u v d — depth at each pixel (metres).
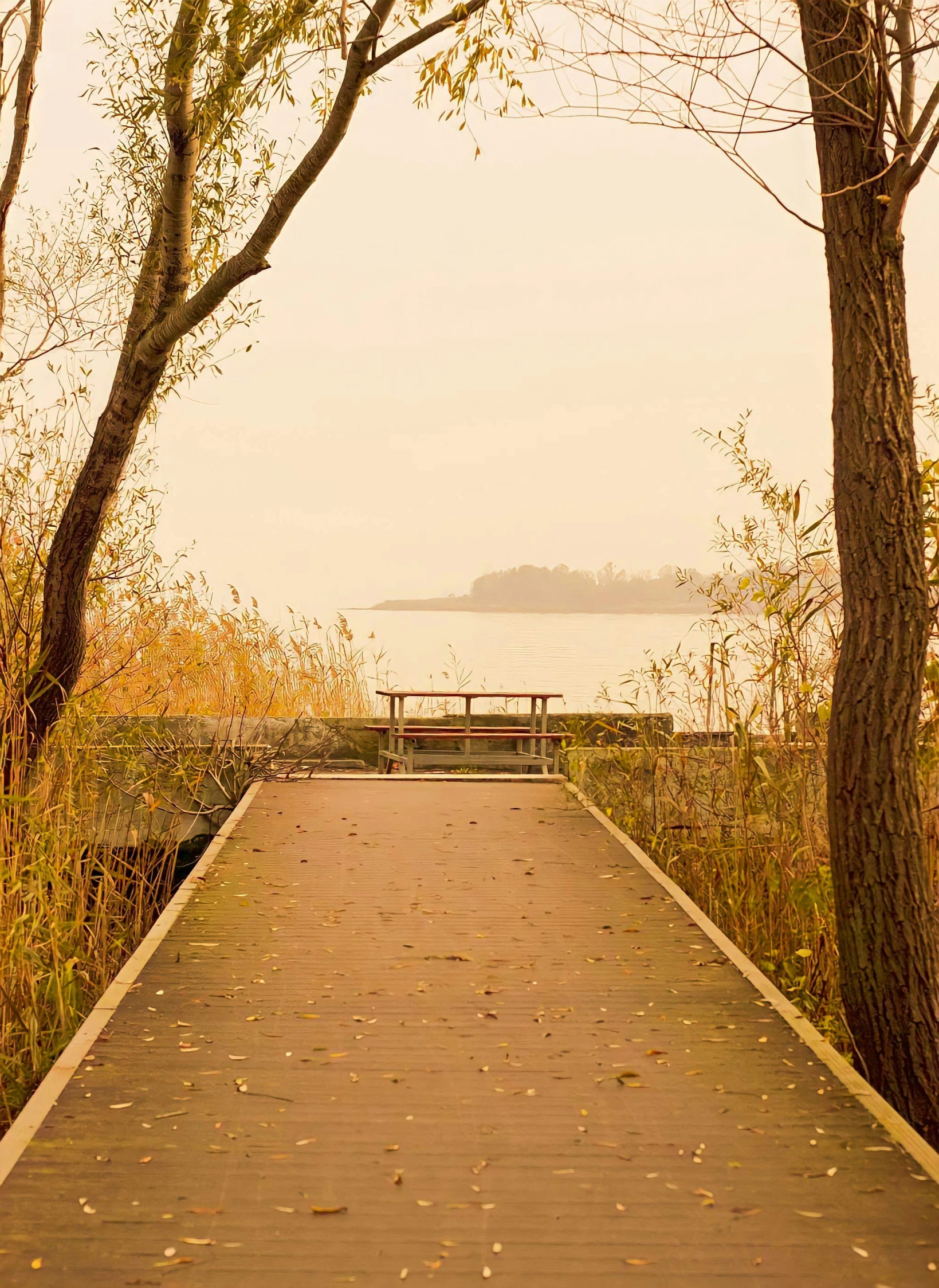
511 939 4.84
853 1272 2.46
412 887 5.66
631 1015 3.99
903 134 3.94
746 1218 2.67
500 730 10.17
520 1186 2.81
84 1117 3.16
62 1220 2.63
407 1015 3.97
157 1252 2.51
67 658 5.91
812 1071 3.51
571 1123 3.15
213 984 4.25
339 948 4.70
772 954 5.67
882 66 3.88
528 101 5.27
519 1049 3.67
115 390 5.88
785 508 6.09
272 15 5.39
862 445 4.12
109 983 5.21
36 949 4.71
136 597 7.76
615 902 5.43
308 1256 2.50
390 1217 2.66
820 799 5.91
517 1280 2.42
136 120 6.31
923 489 4.67
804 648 5.84
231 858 6.21
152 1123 3.13
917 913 4.12
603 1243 2.56
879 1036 4.13
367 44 4.98
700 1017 3.97
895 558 4.10
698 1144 3.03
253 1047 3.67
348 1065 3.54
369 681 11.98
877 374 4.11
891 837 4.12
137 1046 3.67
